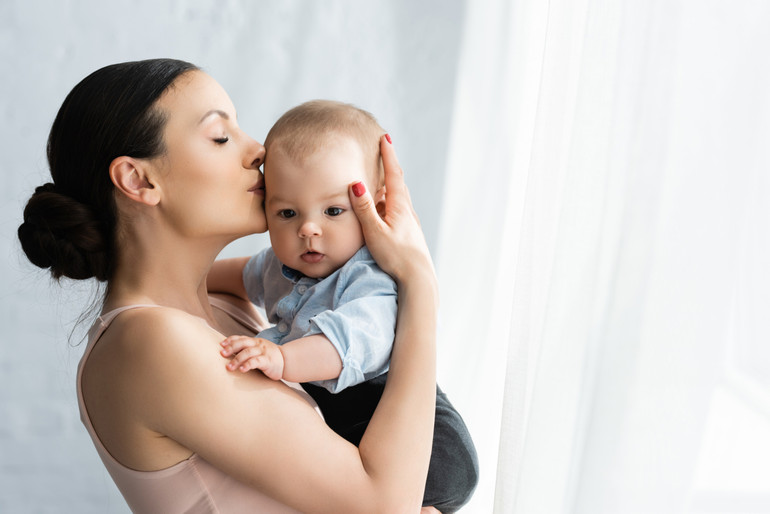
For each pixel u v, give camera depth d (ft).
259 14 7.00
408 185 7.54
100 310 3.66
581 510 3.21
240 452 2.92
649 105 3.12
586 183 3.51
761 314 2.86
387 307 3.47
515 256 7.52
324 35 7.20
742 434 2.86
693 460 2.94
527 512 3.54
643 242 3.11
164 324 2.95
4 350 6.57
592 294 3.43
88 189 3.29
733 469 2.87
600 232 3.39
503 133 7.61
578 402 3.42
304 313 3.67
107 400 2.99
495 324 7.47
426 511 3.63
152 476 3.02
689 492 2.94
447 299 7.54
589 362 3.37
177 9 6.79
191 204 3.27
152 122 3.19
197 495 3.05
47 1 6.45
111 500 6.98
